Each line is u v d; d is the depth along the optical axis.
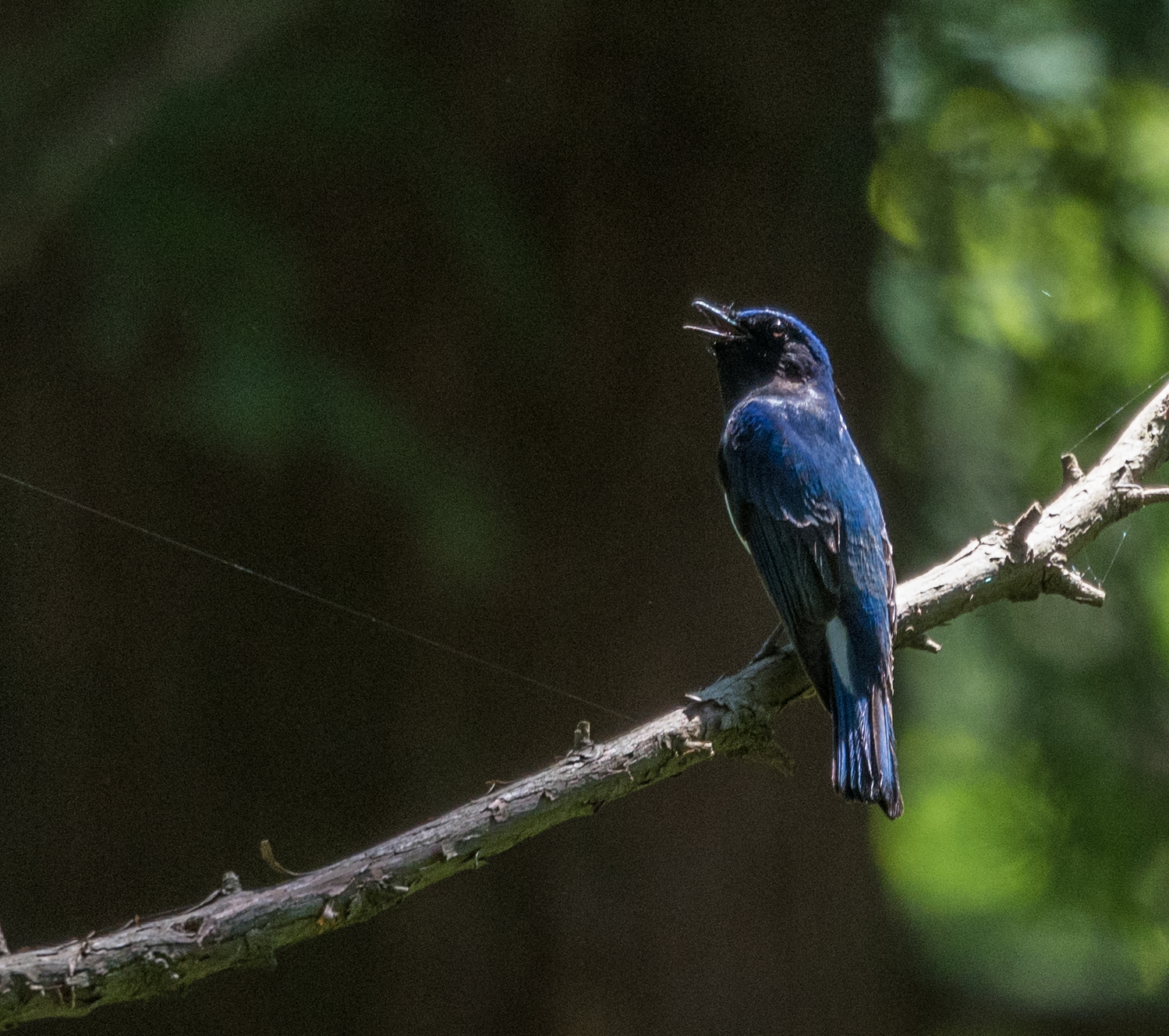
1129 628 13.29
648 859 10.87
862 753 6.68
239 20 9.79
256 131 9.73
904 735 13.99
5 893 10.29
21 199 9.59
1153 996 13.79
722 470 8.34
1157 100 12.73
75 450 10.54
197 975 5.08
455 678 10.77
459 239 10.25
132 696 10.48
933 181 12.77
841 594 7.30
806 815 11.28
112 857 10.36
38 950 5.01
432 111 10.23
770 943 10.99
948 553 13.05
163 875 10.38
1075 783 13.19
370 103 9.92
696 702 6.17
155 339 10.34
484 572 9.96
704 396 11.22
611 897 10.78
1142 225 13.14
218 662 10.55
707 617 11.05
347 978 10.55
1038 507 6.96
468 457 10.45
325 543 10.66
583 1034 10.63
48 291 10.55
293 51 9.91
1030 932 14.08
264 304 9.43
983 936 14.30
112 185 9.52
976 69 11.81
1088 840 13.10
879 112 11.48
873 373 11.98
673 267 11.22
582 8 10.78
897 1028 11.90
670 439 11.12
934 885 14.75
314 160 10.24
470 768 10.73
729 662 11.06
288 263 9.64
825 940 11.20
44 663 10.44
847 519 7.64
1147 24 11.59
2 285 10.17
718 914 10.90
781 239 11.38
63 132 9.84
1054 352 13.48
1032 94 11.88
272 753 10.55
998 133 12.89
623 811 10.88
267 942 5.11
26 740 10.41
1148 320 13.47
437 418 10.69
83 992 4.95
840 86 11.23
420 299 10.68
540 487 10.95
